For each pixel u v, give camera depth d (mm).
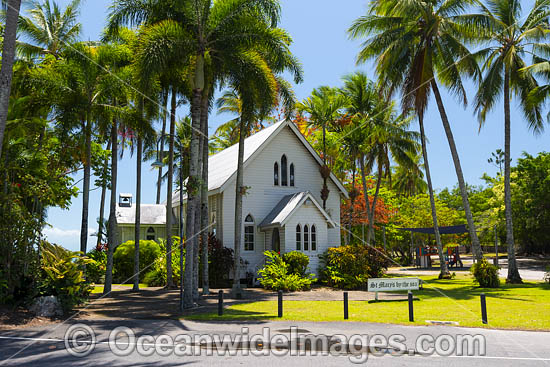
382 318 14641
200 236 27781
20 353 9594
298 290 24375
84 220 22672
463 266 51656
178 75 21562
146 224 39812
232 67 18641
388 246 58719
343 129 36906
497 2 27453
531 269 42281
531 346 10523
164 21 17469
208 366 8484
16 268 15203
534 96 27062
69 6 27453
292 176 31609
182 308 16562
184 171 25297
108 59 22047
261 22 18766
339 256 26547
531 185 45031
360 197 43531
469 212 26531
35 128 21641
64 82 21500
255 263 29203
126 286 29781
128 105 24609
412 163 40250
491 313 15633
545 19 27094
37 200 19609
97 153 33125
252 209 29703
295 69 21016
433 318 14672
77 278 15891
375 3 28703
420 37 27906
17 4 13852
